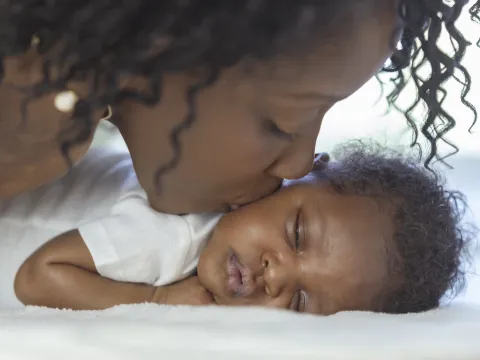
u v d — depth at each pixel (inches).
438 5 25.2
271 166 29.5
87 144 28.8
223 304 36.2
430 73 28.8
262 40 21.2
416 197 38.3
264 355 21.5
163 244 35.1
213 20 20.2
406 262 36.2
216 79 23.0
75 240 34.0
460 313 31.1
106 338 21.9
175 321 25.1
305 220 36.3
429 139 32.0
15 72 24.0
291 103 24.5
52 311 28.3
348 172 38.6
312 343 22.3
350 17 22.5
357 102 53.5
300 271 35.4
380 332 24.3
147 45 20.9
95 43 21.0
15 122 26.0
